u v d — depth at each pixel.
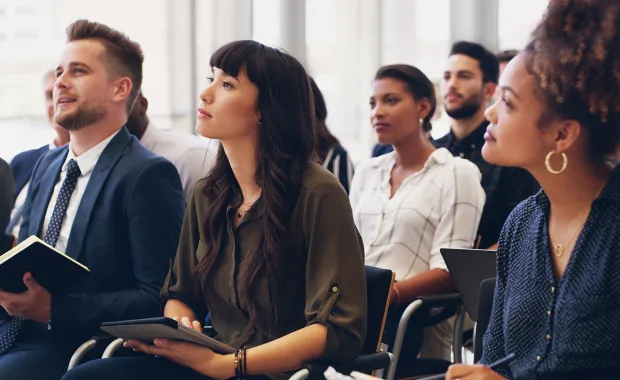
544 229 2.08
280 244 2.57
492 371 1.95
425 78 4.04
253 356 2.44
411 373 3.42
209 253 2.72
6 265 2.75
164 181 3.20
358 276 2.54
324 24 5.90
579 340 1.93
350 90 5.96
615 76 1.91
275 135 2.63
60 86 3.32
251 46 2.67
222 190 2.75
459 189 3.82
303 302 2.63
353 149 5.98
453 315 3.63
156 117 5.48
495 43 6.08
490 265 2.91
